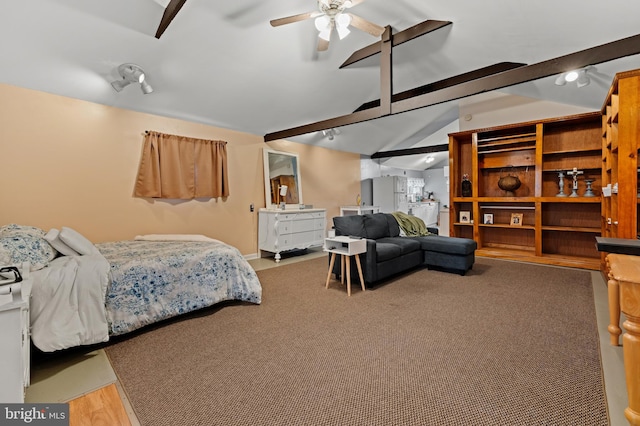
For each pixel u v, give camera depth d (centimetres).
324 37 291
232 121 487
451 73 462
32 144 328
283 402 160
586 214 478
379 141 742
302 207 590
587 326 247
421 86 509
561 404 155
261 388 173
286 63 395
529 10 261
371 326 254
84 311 212
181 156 442
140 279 249
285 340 231
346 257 344
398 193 790
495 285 364
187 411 155
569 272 421
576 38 285
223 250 307
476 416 148
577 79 354
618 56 253
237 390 172
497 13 280
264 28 328
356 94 524
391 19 338
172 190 432
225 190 491
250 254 539
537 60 355
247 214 533
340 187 722
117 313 234
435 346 219
